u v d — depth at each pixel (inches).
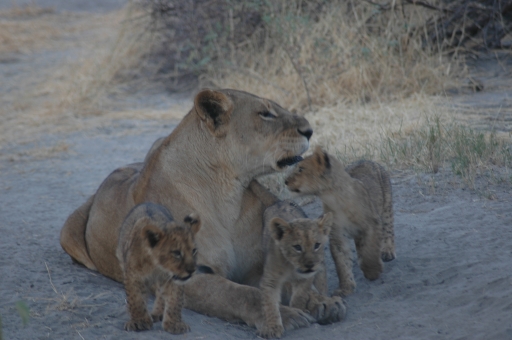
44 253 428.5
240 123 354.0
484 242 364.2
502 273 318.3
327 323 308.3
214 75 890.7
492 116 584.1
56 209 542.3
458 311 289.6
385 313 304.5
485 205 410.0
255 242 362.3
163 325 293.0
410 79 703.7
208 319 316.5
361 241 343.0
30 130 851.4
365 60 741.9
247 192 367.6
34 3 1835.6
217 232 349.7
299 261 298.5
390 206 377.7
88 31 1525.6
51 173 660.1
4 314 312.7
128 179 395.9
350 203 335.6
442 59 747.4
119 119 858.1
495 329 262.4
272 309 301.3
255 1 832.3
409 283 335.3
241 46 904.3
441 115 591.5
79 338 285.7
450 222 396.5
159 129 799.7
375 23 804.0
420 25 778.8
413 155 500.4
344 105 684.7
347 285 336.8
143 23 1083.3
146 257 283.4
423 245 375.2
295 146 354.3
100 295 336.8
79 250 406.0
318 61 772.0
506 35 773.3
